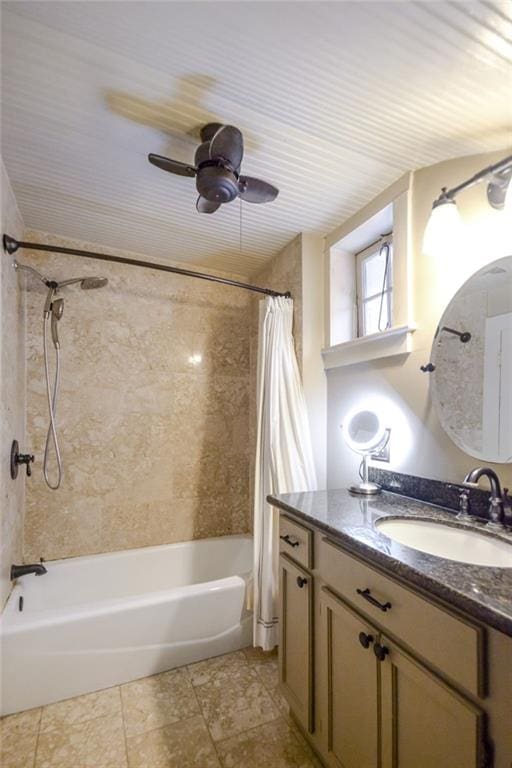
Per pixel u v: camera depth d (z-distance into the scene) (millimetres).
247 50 982
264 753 1275
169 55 1001
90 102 1172
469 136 1291
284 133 1307
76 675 1538
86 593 2049
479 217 1261
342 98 1142
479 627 662
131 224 1994
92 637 1571
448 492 1298
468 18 889
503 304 1154
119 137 1335
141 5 864
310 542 1246
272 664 1754
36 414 2059
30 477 2041
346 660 1039
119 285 2312
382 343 1624
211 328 2600
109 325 2273
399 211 1561
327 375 2062
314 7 864
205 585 1821
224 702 1512
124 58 1014
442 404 1337
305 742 1320
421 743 777
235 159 1215
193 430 2506
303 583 1260
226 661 1773
